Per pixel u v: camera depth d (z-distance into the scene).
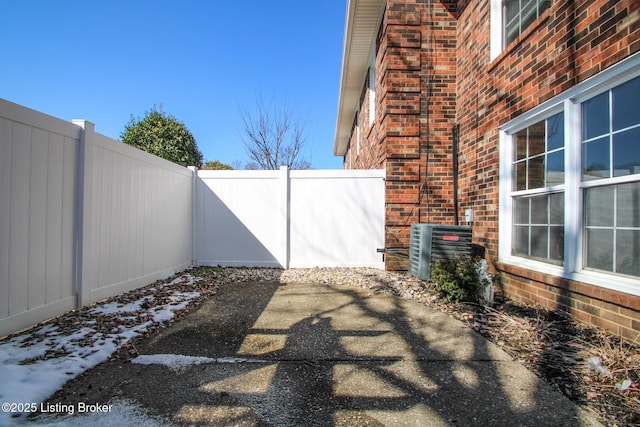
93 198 4.03
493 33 4.94
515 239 4.53
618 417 2.02
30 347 2.78
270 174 6.68
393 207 6.35
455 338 3.24
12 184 3.03
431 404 2.17
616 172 3.01
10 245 3.02
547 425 1.96
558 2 3.54
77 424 1.92
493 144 4.86
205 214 6.76
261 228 6.69
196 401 2.17
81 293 3.83
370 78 8.82
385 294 4.84
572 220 3.43
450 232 5.38
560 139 3.69
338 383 2.42
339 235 6.59
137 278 4.96
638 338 2.71
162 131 9.57
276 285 5.37
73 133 3.74
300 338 3.25
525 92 4.11
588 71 3.16
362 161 10.70
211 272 6.15
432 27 6.32
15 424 1.90
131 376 2.48
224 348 3.01
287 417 2.02
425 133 6.34
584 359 2.68
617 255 3.02
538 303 3.90
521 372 2.57
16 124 3.07
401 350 2.98
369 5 6.82
